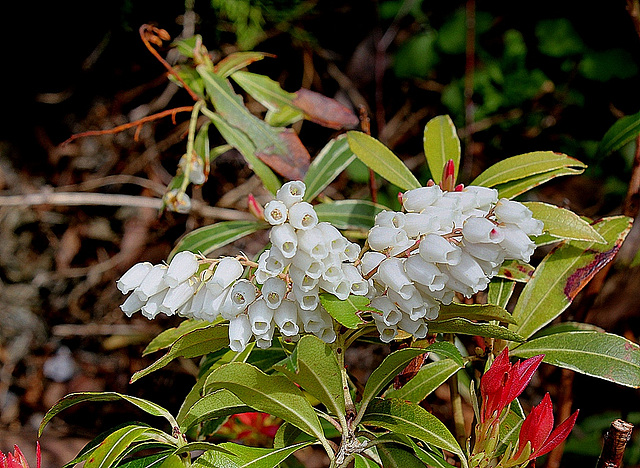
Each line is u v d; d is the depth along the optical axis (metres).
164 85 0.72
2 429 0.69
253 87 0.49
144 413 0.70
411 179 0.43
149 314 0.36
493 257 0.35
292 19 0.70
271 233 0.34
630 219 0.41
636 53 0.72
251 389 0.36
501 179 0.42
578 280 0.41
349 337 0.38
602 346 0.39
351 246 0.35
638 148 0.45
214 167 0.72
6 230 0.73
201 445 0.36
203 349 0.38
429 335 0.40
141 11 0.66
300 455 0.63
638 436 0.60
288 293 0.35
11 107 0.73
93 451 0.36
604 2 0.72
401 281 0.35
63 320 0.73
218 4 0.63
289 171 0.47
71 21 0.68
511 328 0.41
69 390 0.71
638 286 0.57
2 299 0.73
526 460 0.36
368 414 0.37
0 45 0.69
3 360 0.72
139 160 0.73
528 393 0.62
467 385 0.45
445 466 0.35
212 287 0.35
